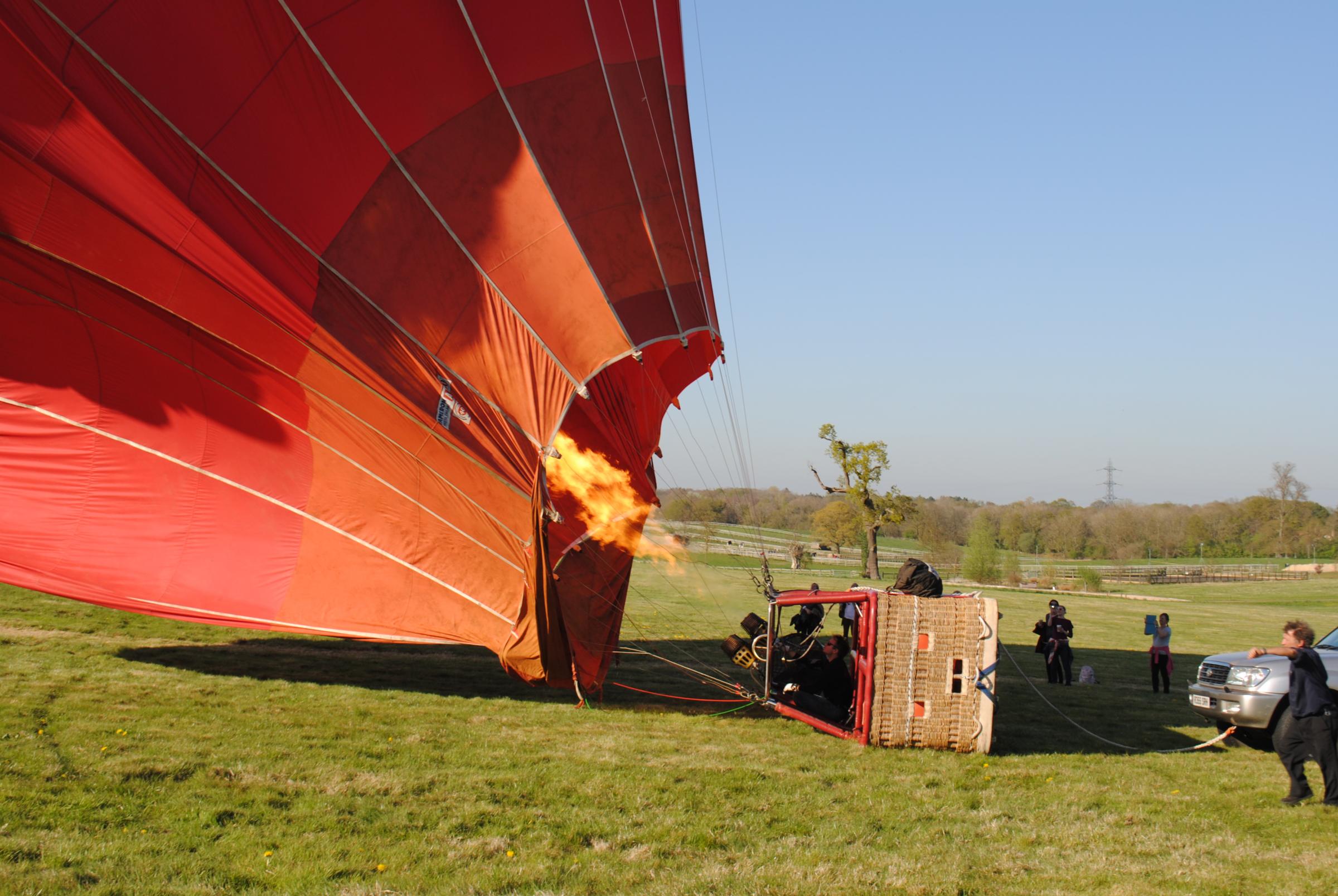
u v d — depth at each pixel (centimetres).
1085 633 2694
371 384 1077
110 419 1155
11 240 1012
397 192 1015
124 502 1160
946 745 944
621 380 1229
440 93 1008
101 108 931
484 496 1116
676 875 600
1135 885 598
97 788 710
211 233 991
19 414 1140
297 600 1159
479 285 1054
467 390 1069
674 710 1124
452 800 736
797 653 1093
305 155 980
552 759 870
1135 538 10400
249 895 553
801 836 684
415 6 978
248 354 1083
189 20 921
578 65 1087
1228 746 1052
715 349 1288
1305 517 10325
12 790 691
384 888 565
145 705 977
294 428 1134
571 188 1075
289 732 910
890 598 950
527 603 1112
